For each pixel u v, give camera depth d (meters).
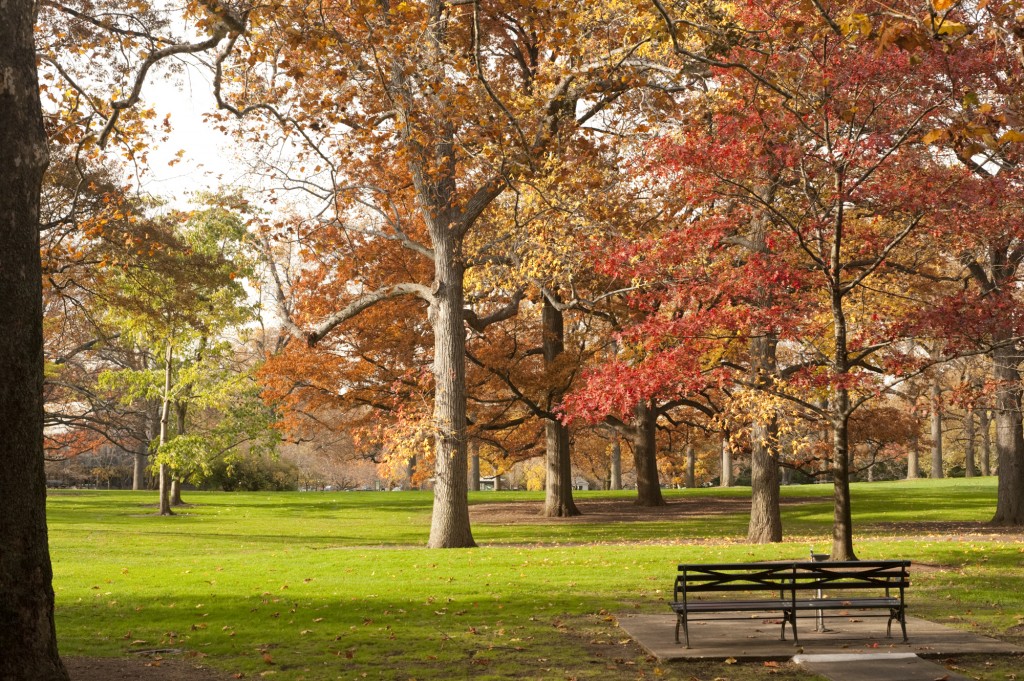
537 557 17.50
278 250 26.56
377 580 14.61
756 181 15.12
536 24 16.27
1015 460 24.70
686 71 19.06
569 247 22.41
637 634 9.78
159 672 8.27
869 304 19.06
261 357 46.91
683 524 29.19
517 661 8.66
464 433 22.03
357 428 34.56
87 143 16.59
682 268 16.34
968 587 12.63
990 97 12.37
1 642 6.59
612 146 21.56
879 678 7.59
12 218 6.94
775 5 13.22
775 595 12.69
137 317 28.22
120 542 23.67
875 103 13.79
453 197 21.69
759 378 19.50
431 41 16.41
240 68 17.84
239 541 24.55
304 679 7.95
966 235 14.41
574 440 47.28
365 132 17.77
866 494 39.88
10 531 6.70
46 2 13.96
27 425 6.88
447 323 22.17
